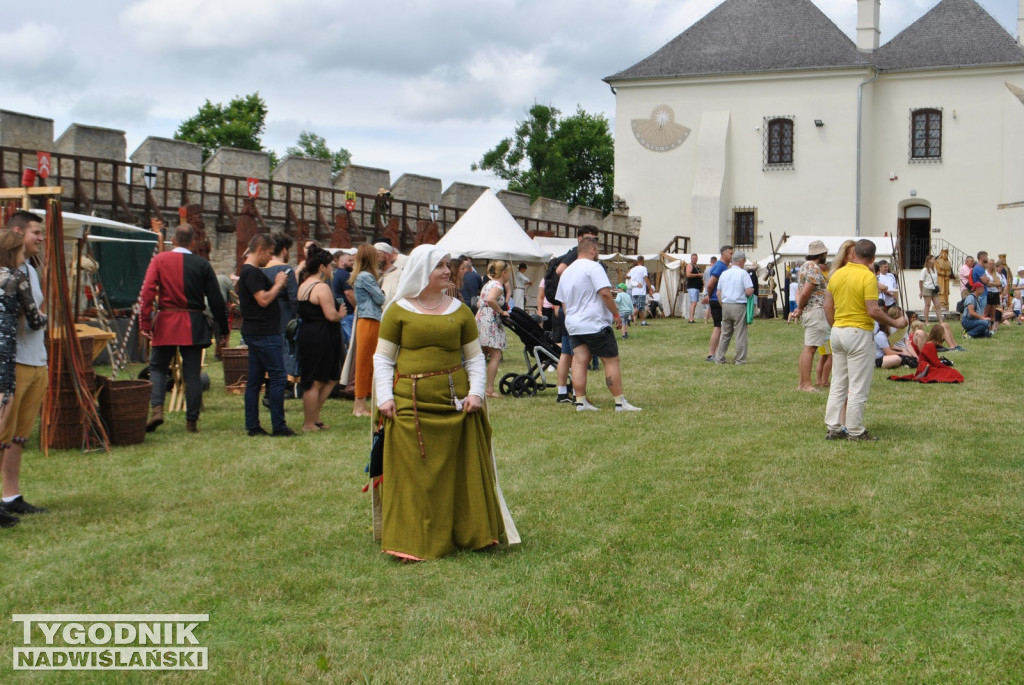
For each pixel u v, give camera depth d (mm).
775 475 7582
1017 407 11102
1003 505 6637
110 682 4070
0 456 6457
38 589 5074
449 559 5625
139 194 25500
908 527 6172
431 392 5672
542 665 4246
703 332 23859
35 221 8258
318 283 9648
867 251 8883
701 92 40812
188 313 9508
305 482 7492
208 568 5441
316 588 5152
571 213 39844
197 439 9250
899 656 4355
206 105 63469
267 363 9406
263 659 4281
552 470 7867
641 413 10797
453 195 34781
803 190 39500
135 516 6465
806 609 4883
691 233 40219
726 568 5465
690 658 4348
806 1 41031
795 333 23531
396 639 4520
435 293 5816
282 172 29750
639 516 6480
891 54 39312
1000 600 4961
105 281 18031
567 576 5316
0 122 23000
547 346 12570
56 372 8539
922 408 11047
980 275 21031
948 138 38156
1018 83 37062
